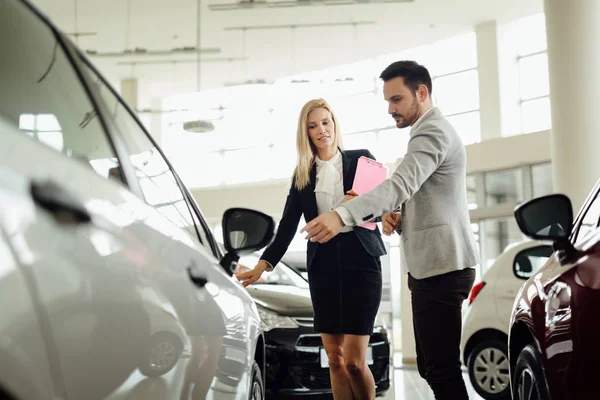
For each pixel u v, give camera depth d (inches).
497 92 557.6
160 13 530.6
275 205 674.2
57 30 46.0
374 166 115.3
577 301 62.7
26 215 30.6
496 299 227.0
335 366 122.8
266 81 638.5
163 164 67.4
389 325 444.8
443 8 526.3
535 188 454.6
